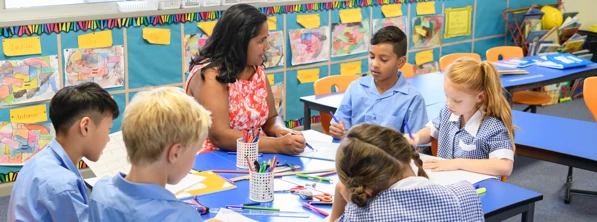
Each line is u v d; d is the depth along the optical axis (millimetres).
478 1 5652
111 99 1869
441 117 2488
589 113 5645
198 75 2516
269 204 1953
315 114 4957
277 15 4465
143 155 1417
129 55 3891
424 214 1483
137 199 1418
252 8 2504
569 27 5789
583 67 4613
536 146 2836
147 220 1396
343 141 1532
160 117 1398
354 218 1525
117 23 3793
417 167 1708
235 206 1916
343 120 2928
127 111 1452
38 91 3619
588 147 2834
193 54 4148
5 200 3633
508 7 5875
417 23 5266
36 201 1753
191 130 1423
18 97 3566
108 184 1485
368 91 2854
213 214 1867
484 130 2285
